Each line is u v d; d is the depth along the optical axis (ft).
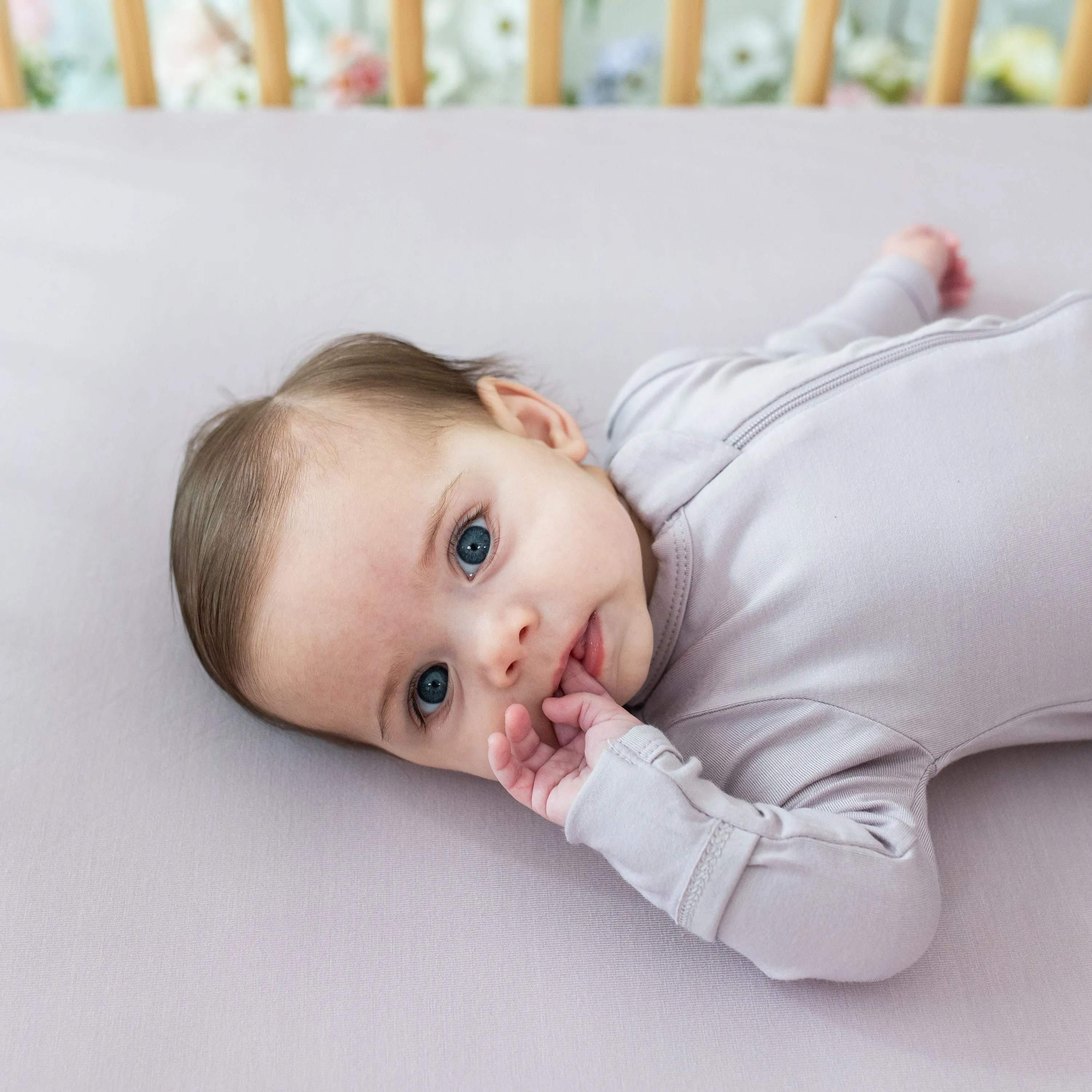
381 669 2.75
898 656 2.81
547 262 4.31
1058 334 3.03
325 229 4.45
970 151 4.66
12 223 4.48
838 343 3.65
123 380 3.94
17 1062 2.57
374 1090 2.52
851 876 2.50
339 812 2.98
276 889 2.83
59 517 3.55
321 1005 2.65
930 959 2.69
